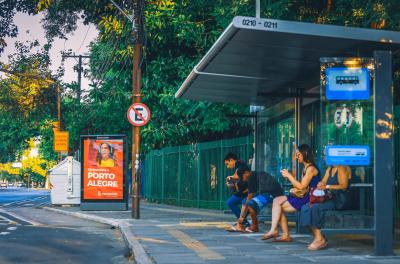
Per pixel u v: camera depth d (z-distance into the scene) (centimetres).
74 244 1177
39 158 9925
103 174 2180
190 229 1380
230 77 1330
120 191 2178
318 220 963
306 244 1057
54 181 2634
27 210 2500
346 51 1045
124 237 1272
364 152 949
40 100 3894
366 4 1446
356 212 998
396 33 944
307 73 1245
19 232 1412
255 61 1161
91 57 2959
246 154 2053
